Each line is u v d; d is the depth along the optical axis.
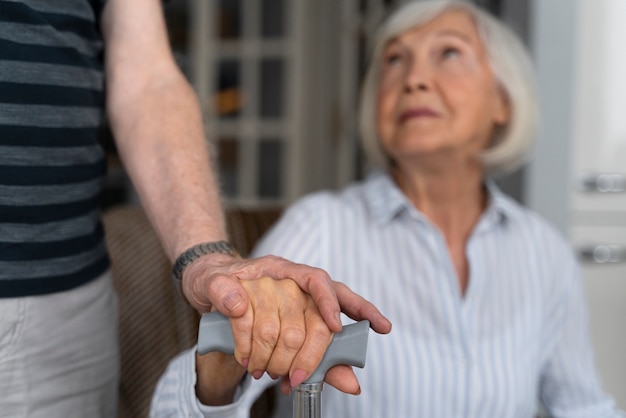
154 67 0.89
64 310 0.78
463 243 1.26
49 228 0.75
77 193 0.79
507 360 1.19
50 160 0.75
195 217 0.77
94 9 0.85
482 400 1.16
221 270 0.65
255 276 0.62
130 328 1.24
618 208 2.17
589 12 2.15
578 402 1.32
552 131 2.16
